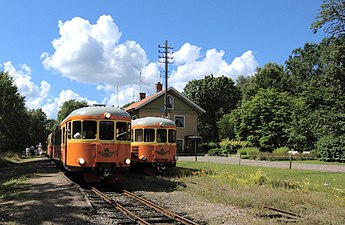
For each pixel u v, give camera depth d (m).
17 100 43.06
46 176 21.36
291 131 47.56
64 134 19.00
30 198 13.30
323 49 24.03
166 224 9.71
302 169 25.19
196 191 15.02
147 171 22.70
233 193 14.25
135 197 13.88
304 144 47.16
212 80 81.75
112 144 16.83
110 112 16.95
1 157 38.72
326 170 24.48
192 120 53.41
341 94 23.45
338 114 23.38
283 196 13.37
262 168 25.75
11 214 10.66
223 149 51.62
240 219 10.16
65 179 19.27
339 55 22.61
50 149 38.38
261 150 49.84
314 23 23.16
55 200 12.77
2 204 12.41
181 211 11.42
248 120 52.62
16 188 16.72
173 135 23.03
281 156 39.44
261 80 74.94
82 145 16.56
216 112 81.88
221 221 10.03
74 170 16.59
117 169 16.84
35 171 25.80
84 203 12.26
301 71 72.06
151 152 22.31
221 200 12.99
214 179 18.84
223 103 82.38
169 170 23.45
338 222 9.78
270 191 14.71
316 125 25.00
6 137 43.84
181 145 52.84
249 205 12.20
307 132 45.09
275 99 52.44
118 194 15.04
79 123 16.78
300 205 12.20
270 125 50.16
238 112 55.62
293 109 50.19
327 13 22.56
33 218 10.13
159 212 11.30
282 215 10.73
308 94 30.67
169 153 22.66
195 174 21.42
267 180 17.83
